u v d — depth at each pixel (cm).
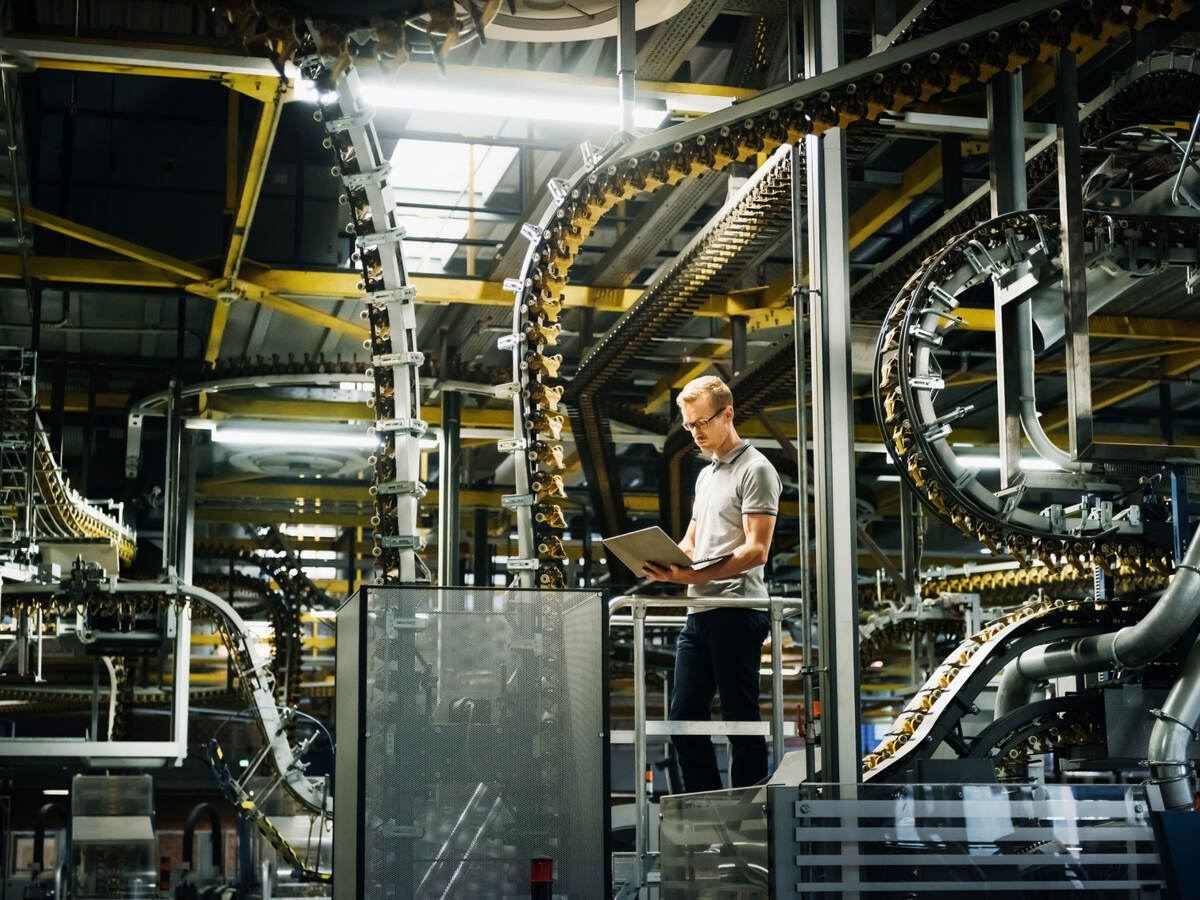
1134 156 1118
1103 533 1000
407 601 682
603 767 686
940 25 1073
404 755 671
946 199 1484
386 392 902
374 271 904
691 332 2081
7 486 1686
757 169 1392
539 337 1048
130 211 1811
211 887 2162
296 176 1809
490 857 670
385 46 743
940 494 1012
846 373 948
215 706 3081
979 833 616
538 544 995
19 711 3125
